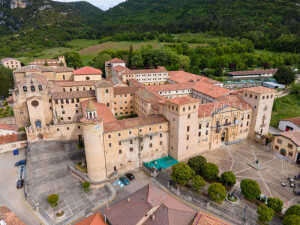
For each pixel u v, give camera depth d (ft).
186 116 260.21
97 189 236.22
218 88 385.70
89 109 223.71
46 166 265.34
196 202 213.25
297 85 530.68
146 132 262.06
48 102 336.29
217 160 278.26
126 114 388.16
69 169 259.60
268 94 312.29
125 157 255.50
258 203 210.59
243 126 321.93
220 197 202.49
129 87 390.83
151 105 316.19
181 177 219.61
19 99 332.60
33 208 211.20
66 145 306.55
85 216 200.75
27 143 313.73
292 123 348.59
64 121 337.31
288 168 264.31
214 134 297.53
